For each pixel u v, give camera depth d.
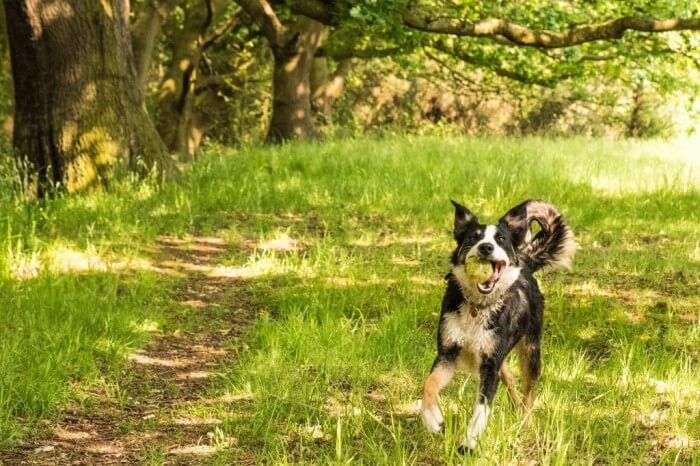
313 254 11.91
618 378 7.50
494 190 15.41
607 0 18.41
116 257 11.24
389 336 8.48
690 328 8.91
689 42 20.58
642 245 12.66
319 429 6.59
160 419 6.93
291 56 26.47
